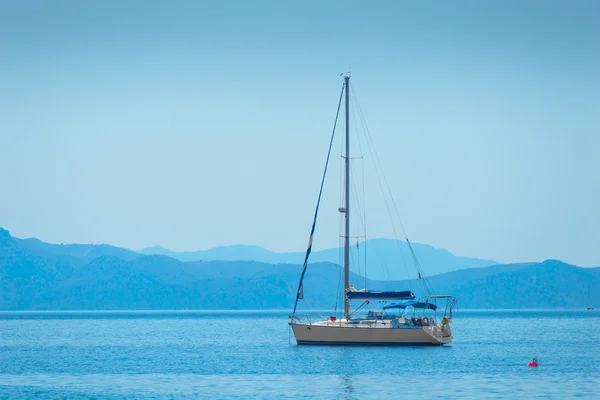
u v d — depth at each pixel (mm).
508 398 188000
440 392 197375
